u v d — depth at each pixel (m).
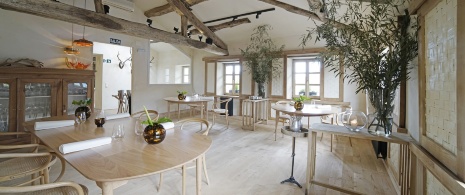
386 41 2.01
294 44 6.04
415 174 1.87
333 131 2.25
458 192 1.09
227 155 3.64
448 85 1.35
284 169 3.08
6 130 3.47
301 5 4.20
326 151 3.91
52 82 3.90
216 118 7.10
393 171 2.75
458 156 1.15
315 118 5.76
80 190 1.36
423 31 1.73
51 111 3.91
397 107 2.83
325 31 2.43
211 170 3.02
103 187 1.15
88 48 5.05
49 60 4.45
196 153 1.50
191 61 8.42
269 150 3.91
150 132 1.67
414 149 1.77
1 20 3.86
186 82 9.09
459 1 1.14
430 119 1.62
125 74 8.83
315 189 2.53
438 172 1.33
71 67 4.69
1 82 3.36
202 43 5.84
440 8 1.45
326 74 5.64
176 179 2.72
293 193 2.44
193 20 5.55
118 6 5.13
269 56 6.11
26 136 3.61
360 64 2.11
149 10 6.17
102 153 1.47
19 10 3.16
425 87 1.72
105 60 8.16
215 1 5.23
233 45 7.28
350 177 2.87
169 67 9.63
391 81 2.04
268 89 6.56
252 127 5.66
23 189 1.17
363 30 2.16
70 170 2.91
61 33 4.62
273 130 5.49
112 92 8.41
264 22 5.72
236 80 7.57
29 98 3.70
